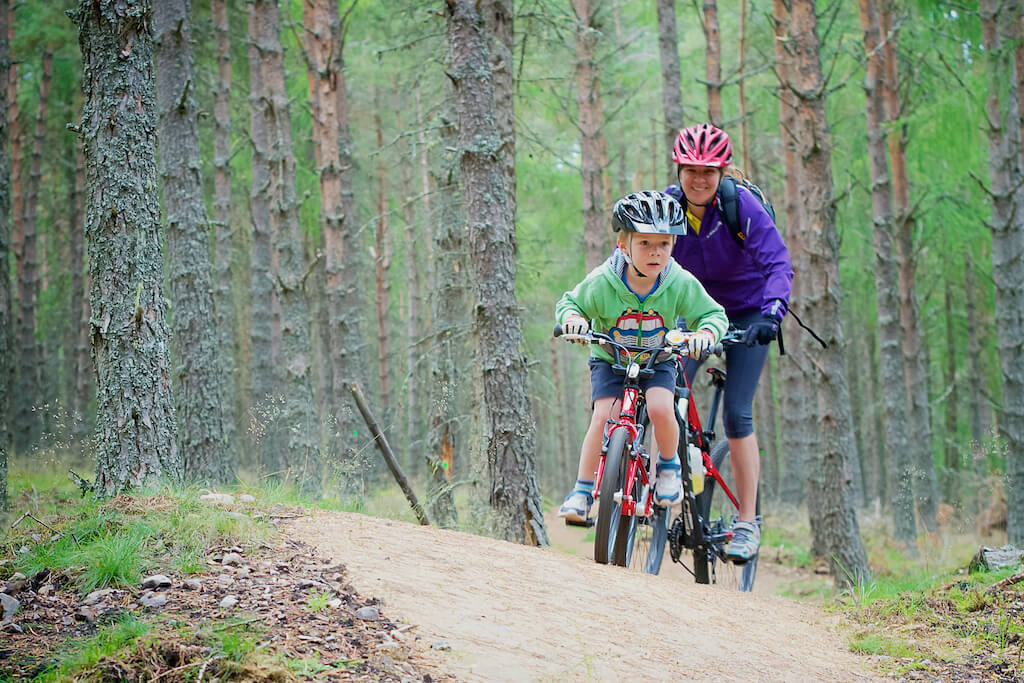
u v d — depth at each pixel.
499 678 2.98
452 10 6.61
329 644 3.04
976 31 13.38
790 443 18.47
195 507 4.36
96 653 2.85
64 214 21.00
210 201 18.95
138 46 5.34
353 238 16.70
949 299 23.06
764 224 5.56
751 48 17.38
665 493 5.37
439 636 3.27
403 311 29.00
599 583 4.38
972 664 3.90
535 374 11.35
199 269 9.41
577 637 3.52
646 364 5.14
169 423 5.25
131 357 5.15
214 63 16.66
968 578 5.40
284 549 3.98
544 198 18.42
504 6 8.90
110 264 5.20
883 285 14.56
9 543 4.17
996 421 20.03
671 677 3.28
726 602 4.79
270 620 3.19
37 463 6.37
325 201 14.49
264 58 13.04
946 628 4.48
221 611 3.26
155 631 3.01
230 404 15.95
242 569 3.69
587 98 14.43
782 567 13.02
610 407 5.27
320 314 21.80
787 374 18.20
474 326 6.56
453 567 4.09
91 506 4.61
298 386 12.36
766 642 4.09
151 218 5.32
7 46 9.00
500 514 6.14
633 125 20.81
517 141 12.12
